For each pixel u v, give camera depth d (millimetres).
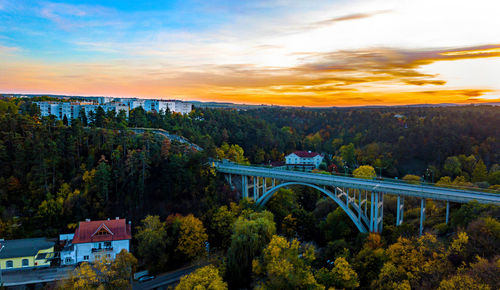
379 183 57938
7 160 64625
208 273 37906
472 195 48938
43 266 50375
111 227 55562
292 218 62875
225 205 68375
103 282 38969
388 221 56438
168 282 50938
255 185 72750
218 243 61969
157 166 71312
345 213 61125
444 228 45188
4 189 60812
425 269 33531
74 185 65062
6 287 44938
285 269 36062
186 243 56062
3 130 67875
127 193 66250
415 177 83062
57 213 60531
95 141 72938
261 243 47688
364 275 40000
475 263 32188
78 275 39656
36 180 63125
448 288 28812
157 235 53938
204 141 98875
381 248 42219
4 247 52375
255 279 44000
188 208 67625
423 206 49156
